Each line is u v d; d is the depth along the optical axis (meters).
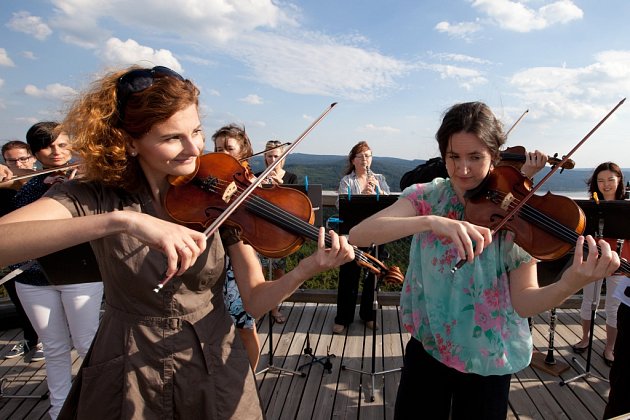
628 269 1.77
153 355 1.26
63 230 1.04
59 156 3.03
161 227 1.07
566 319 4.29
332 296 4.51
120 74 1.26
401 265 4.51
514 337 1.61
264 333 3.93
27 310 2.57
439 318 1.62
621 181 3.59
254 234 1.65
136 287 1.24
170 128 1.20
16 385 3.18
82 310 2.56
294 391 3.05
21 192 2.84
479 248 1.36
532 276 1.61
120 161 1.24
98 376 1.27
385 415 2.80
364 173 4.81
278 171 3.72
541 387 3.11
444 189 1.75
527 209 1.86
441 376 1.70
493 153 1.55
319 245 1.31
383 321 4.19
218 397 1.32
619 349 2.22
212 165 1.82
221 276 1.38
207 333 1.33
